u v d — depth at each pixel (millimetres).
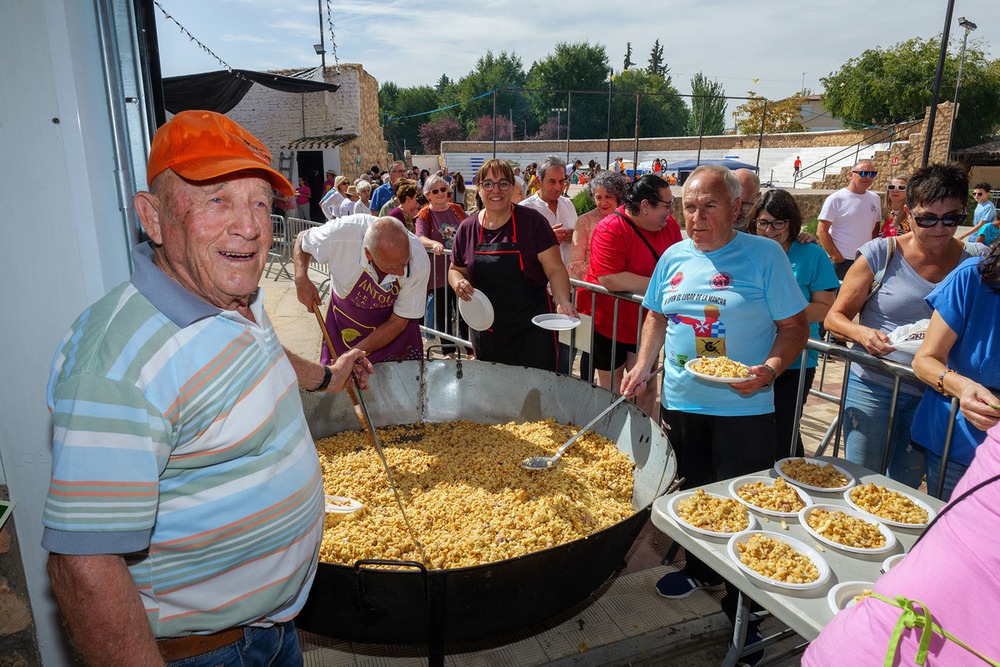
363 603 1827
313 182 19641
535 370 3564
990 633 1075
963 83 38062
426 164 42594
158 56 1916
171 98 13523
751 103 50969
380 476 2975
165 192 1191
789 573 1614
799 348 2494
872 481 2154
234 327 1234
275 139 20203
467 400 3691
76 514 1028
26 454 1680
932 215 2711
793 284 2516
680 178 33938
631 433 3055
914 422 2613
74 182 1553
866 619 1251
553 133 75125
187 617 1285
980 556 1110
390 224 3139
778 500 1986
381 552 2240
